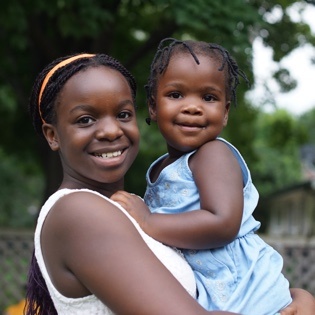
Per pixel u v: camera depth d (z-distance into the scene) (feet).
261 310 7.03
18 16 24.34
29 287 7.16
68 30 23.88
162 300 5.89
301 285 25.46
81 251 6.15
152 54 32.99
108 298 6.03
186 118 7.60
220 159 7.39
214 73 7.67
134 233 6.30
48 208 6.59
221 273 7.14
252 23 23.20
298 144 50.98
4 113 39.55
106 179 6.80
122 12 34.58
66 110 6.72
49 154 32.01
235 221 6.99
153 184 7.88
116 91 6.72
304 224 57.26
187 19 21.93
